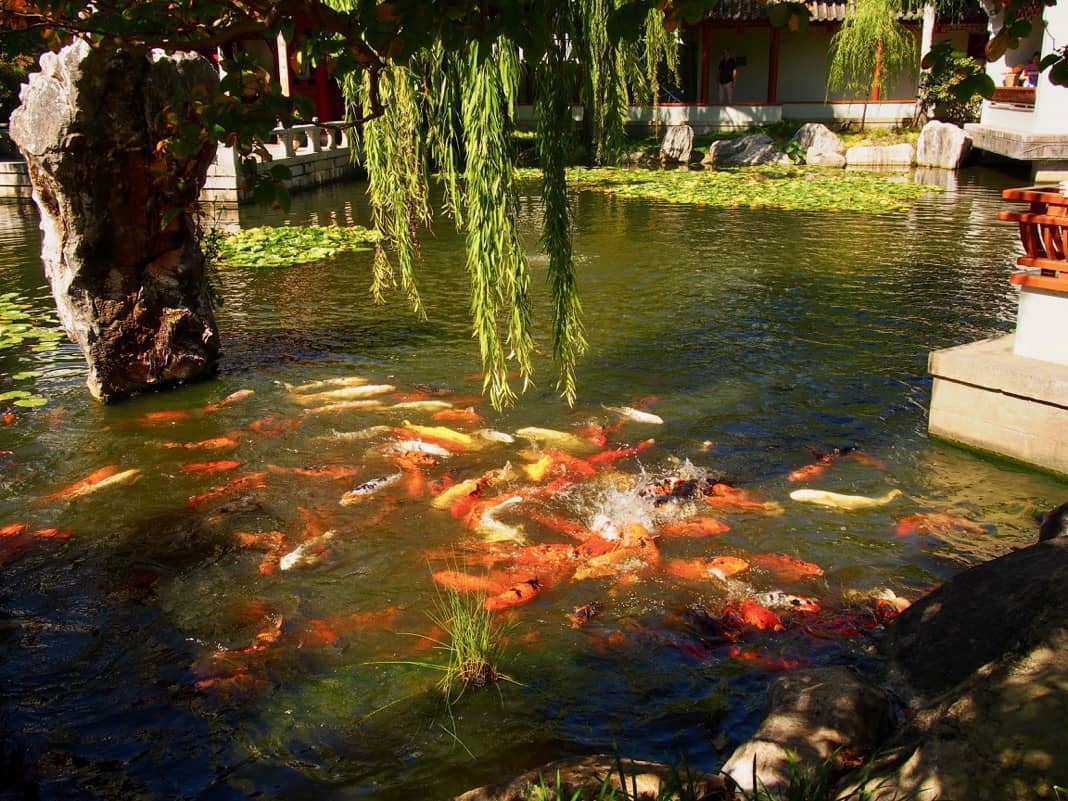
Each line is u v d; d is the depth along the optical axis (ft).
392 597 13.41
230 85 7.97
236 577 13.99
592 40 12.73
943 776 7.91
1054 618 9.24
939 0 78.79
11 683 11.52
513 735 10.43
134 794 9.68
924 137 73.46
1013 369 16.98
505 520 15.57
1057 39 49.39
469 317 28.43
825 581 13.64
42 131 18.81
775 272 34.42
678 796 8.50
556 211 13.16
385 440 19.02
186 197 21.29
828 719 9.50
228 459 18.19
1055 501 16.03
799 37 92.58
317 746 10.36
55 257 20.70
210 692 11.33
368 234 43.19
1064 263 16.58
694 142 83.30
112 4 8.07
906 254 37.68
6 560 14.49
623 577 13.79
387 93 14.62
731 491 16.47
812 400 21.07
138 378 21.74
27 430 19.71
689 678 11.44
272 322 28.12
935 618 11.39
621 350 24.88
